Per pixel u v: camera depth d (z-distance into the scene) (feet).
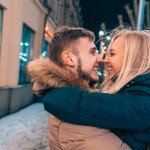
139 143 3.36
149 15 41.57
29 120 24.85
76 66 3.70
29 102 36.78
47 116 27.58
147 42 3.75
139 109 3.23
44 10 41.22
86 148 3.28
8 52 27.63
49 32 49.37
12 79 28.45
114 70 3.91
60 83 3.46
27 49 37.06
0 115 24.84
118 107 3.23
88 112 3.25
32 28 37.24
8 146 16.02
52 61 3.75
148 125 3.27
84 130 3.31
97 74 3.92
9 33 27.37
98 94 3.37
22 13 29.89
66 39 3.76
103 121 3.23
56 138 3.55
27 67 3.60
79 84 3.60
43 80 3.45
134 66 3.67
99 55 3.99
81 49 3.74
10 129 20.57
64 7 72.08
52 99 3.39
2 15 26.13
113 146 3.27
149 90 3.37
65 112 3.32
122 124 3.23
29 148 15.70
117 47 3.89
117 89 3.61
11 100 27.63
